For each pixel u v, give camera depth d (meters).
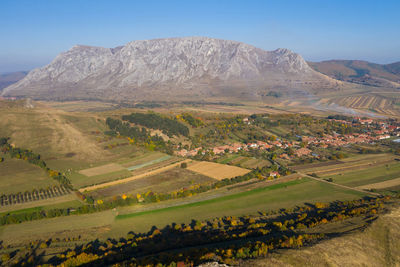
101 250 89.06
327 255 70.50
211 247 83.62
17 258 86.88
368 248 76.06
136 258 81.12
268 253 72.12
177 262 70.81
